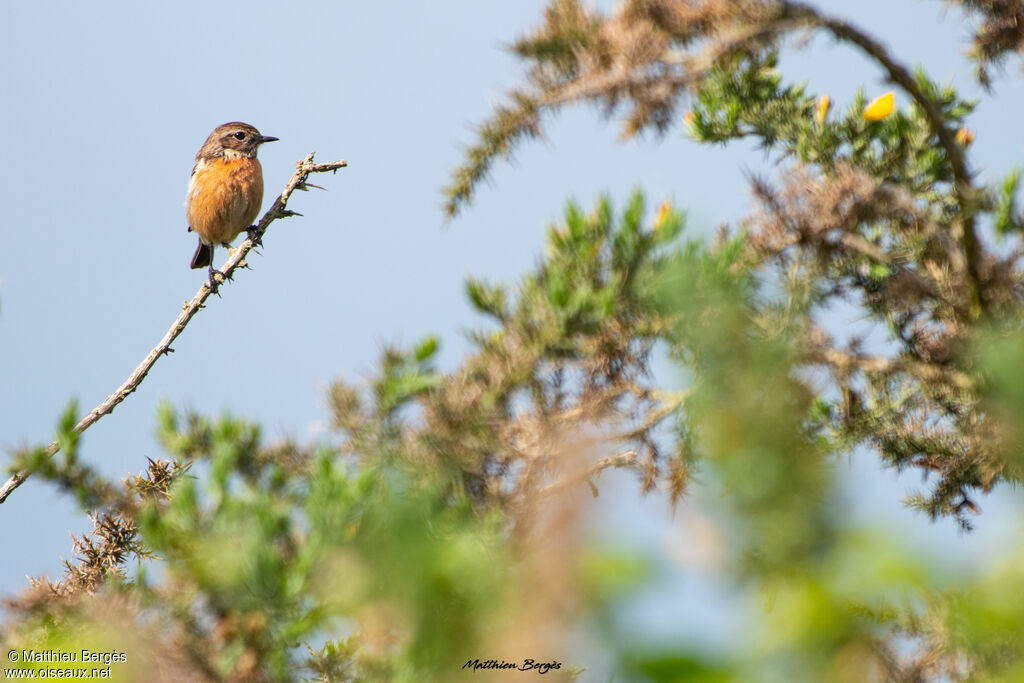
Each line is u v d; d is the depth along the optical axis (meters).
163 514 3.53
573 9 4.89
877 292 5.83
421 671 2.60
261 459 3.83
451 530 2.98
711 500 2.37
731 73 6.30
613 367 4.25
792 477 2.33
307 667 4.00
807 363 4.50
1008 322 5.40
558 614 2.30
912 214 5.65
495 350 4.20
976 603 2.23
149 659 3.37
